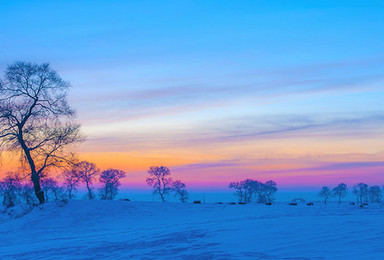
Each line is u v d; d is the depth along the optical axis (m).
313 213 29.62
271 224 16.39
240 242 12.24
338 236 11.57
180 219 29.53
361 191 128.38
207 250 11.47
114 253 12.88
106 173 78.81
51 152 40.00
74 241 17.78
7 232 27.92
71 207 36.34
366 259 8.39
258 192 103.25
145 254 12.02
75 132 41.19
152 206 41.16
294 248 10.34
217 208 41.50
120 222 30.36
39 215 33.66
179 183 92.56
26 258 13.51
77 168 43.94
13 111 38.16
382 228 12.79
